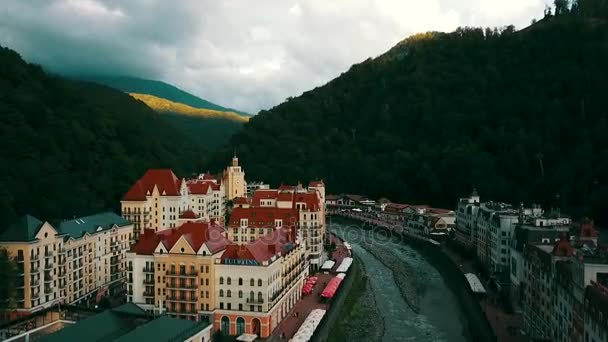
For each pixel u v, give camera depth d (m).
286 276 156.00
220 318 140.25
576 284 102.75
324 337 139.62
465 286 187.62
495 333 136.38
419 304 177.75
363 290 195.25
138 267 148.75
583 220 164.12
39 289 143.00
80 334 96.62
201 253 140.25
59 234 152.38
